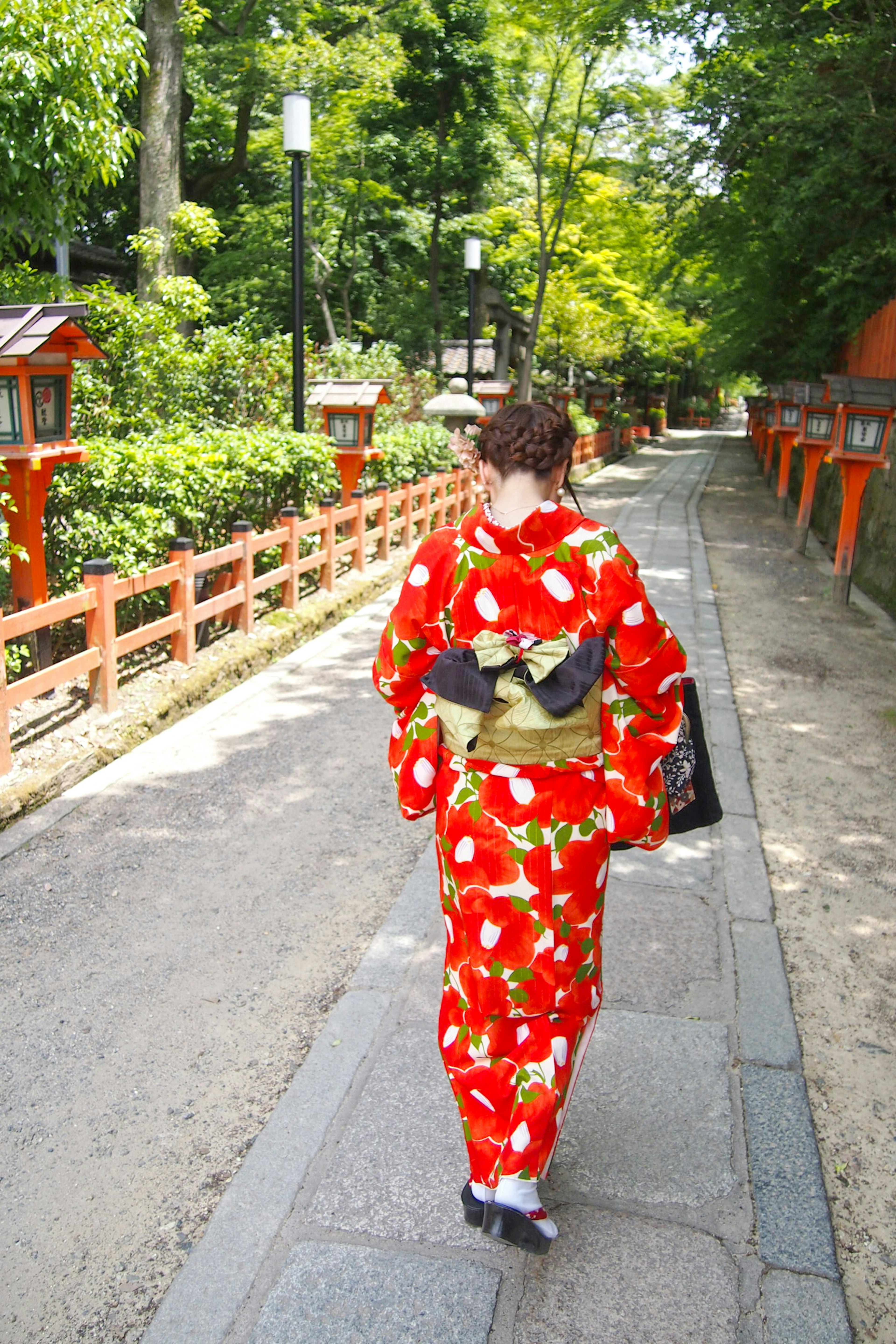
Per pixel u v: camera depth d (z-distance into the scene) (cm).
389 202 2255
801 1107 243
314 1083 248
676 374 5131
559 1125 185
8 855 372
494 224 2291
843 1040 275
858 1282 198
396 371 1471
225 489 643
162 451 589
